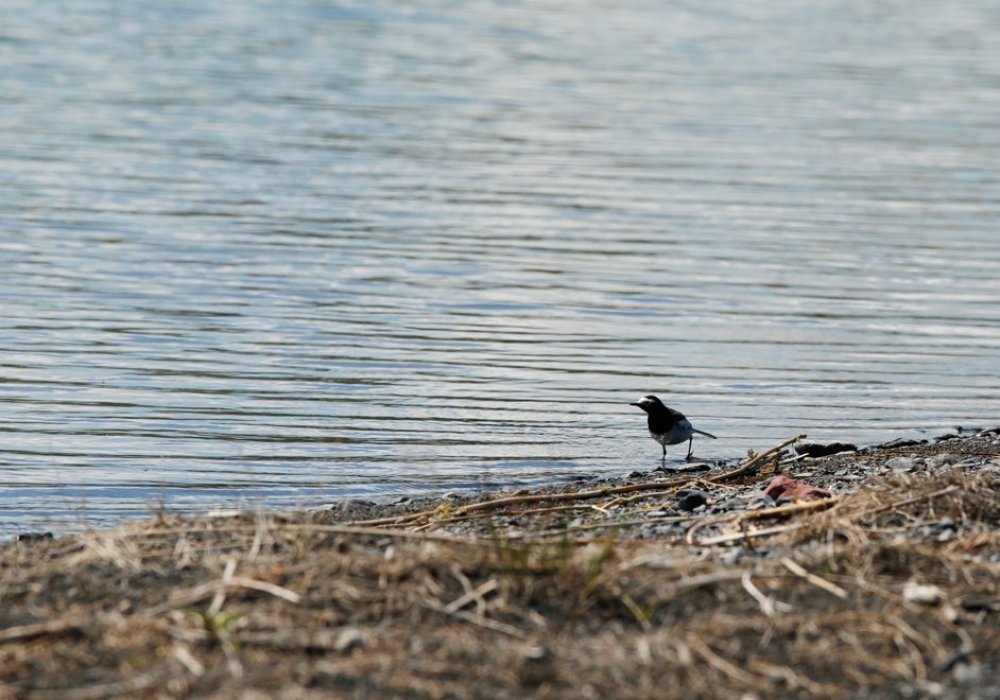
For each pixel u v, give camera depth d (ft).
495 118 130.93
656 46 179.52
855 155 119.65
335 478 50.11
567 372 64.49
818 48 182.60
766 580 30.25
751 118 134.92
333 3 203.00
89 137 114.52
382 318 72.13
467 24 191.31
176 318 70.85
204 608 27.73
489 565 29.81
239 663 25.22
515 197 101.30
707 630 27.40
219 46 164.35
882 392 62.59
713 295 78.23
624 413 58.95
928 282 82.12
